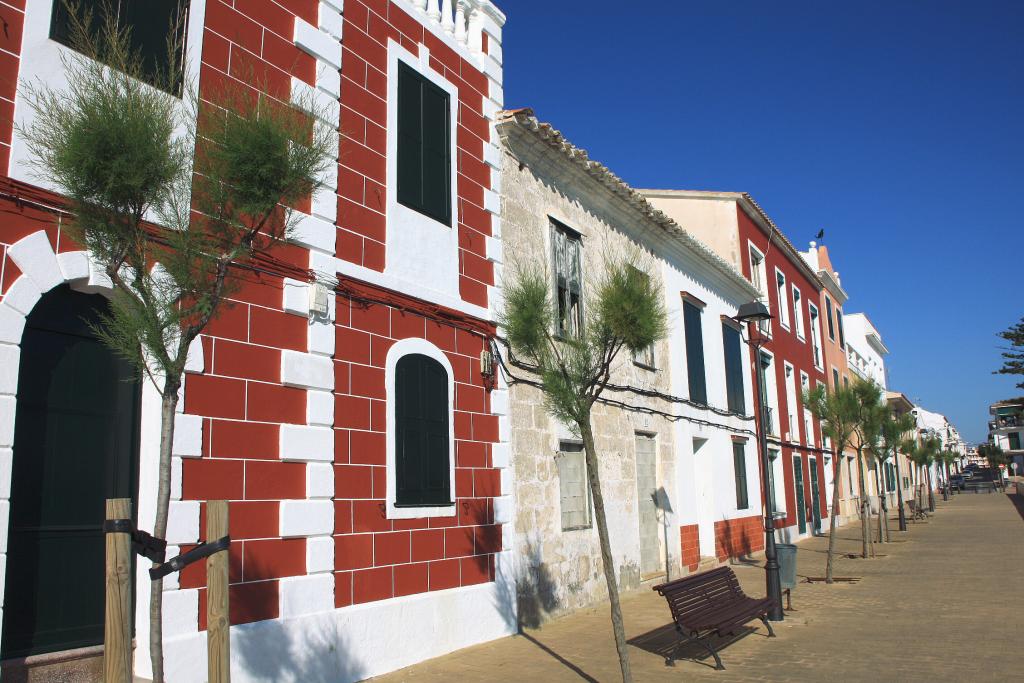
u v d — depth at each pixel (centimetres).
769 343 2236
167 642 555
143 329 369
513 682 712
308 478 686
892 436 2108
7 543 489
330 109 766
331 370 726
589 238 1284
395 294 825
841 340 3419
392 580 766
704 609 820
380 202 828
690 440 1579
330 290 741
